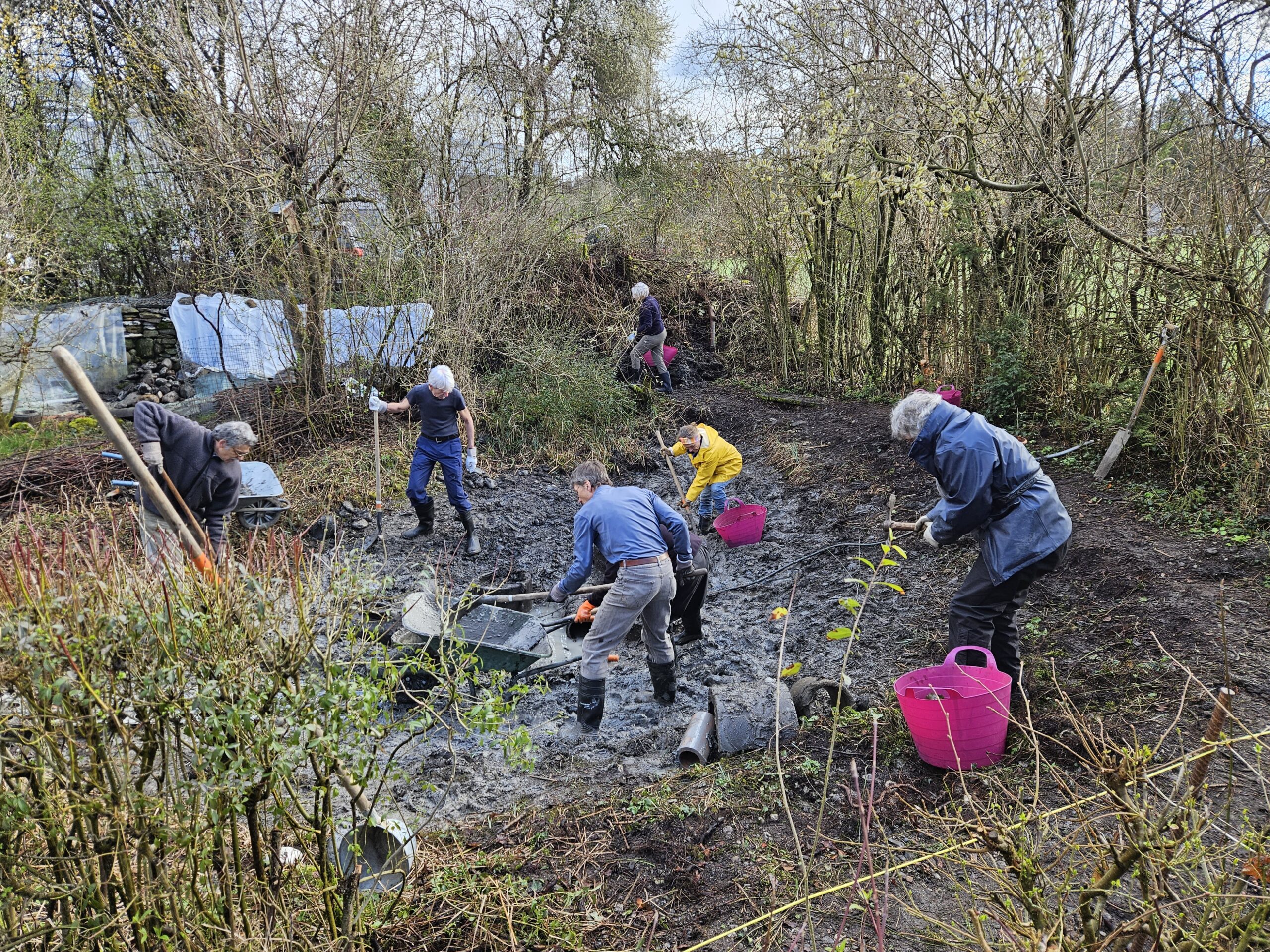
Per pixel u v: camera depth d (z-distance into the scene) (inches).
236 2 357.1
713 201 498.0
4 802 83.9
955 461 152.9
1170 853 82.0
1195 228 235.8
